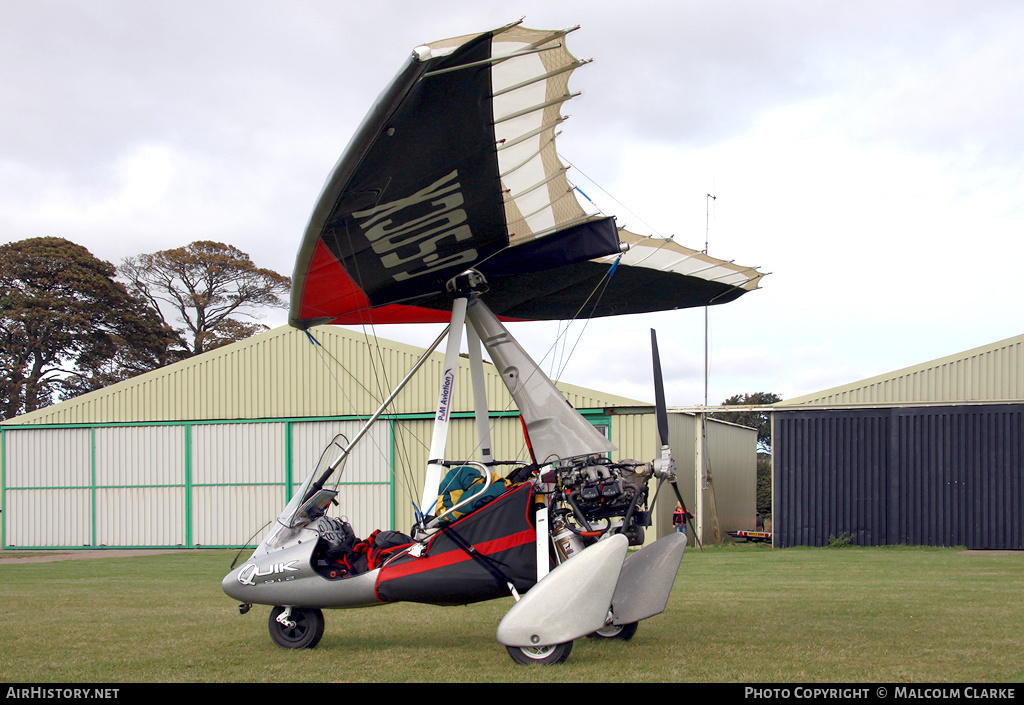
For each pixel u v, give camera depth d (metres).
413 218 6.31
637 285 8.49
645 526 6.68
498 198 6.42
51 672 5.91
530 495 6.65
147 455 25.88
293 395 24.73
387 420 23.62
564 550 6.51
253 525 24.86
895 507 21.52
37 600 11.04
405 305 8.09
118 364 49.69
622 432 22.14
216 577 15.20
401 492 23.41
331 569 6.79
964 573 13.07
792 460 22.50
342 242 6.38
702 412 23.69
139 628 8.08
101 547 25.94
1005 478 20.50
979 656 5.93
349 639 7.32
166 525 25.53
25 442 26.81
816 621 7.69
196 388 25.62
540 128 5.95
